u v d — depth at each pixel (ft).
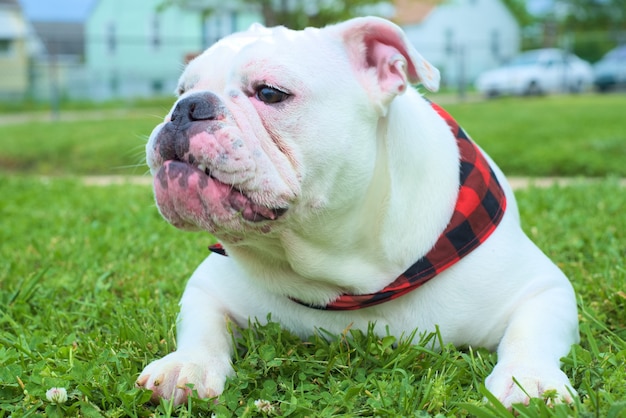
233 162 7.08
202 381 7.53
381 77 8.05
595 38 93.04
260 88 7.50
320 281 8.33
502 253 8.48
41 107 71.46
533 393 6.86
